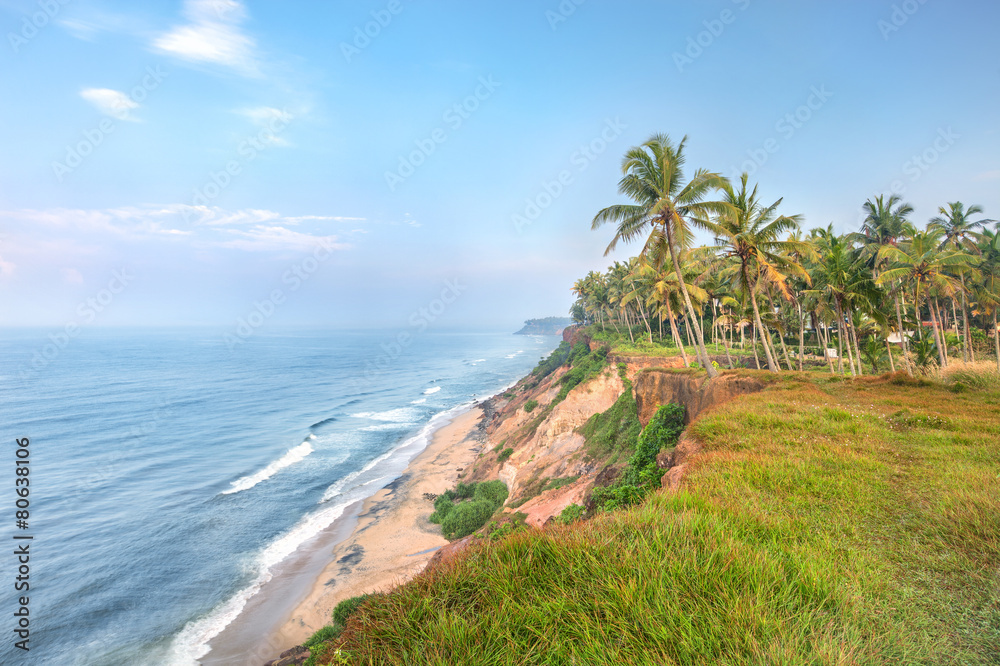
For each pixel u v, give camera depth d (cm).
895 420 1288
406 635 390
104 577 2775
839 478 827
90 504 3888
